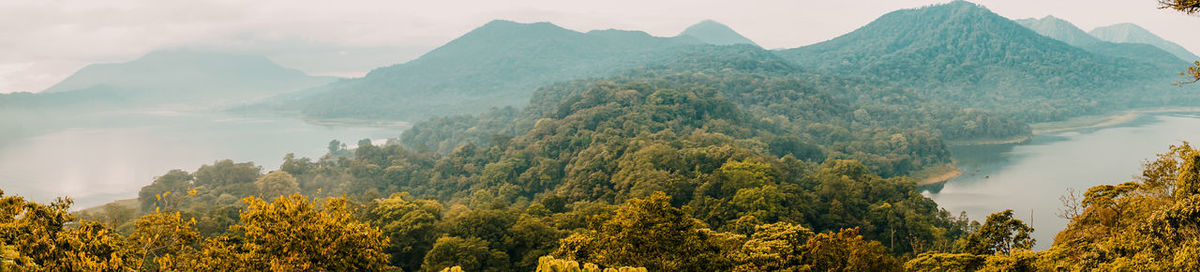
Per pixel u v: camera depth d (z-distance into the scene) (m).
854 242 38.44
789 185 100.88
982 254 50.34
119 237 28.80
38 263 23.58
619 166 127.62
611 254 36.50
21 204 25.77
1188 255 27.06
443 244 66.19
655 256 36.09
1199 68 25.62
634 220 35.72
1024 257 41.84
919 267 49.97
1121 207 43.06
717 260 39.19
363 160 180.38
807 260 41.28
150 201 138.38
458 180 162.75
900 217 95.00
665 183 108.00
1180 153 39.69
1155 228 30.19
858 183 108.75
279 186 141.62
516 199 139.88
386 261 28.75
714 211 94.31
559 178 147.75
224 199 134.62
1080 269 35.62
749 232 82.38
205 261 26.88
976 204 140.50
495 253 69.19
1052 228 115.81
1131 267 30.75
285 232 25.75
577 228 78.12
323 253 26.06
